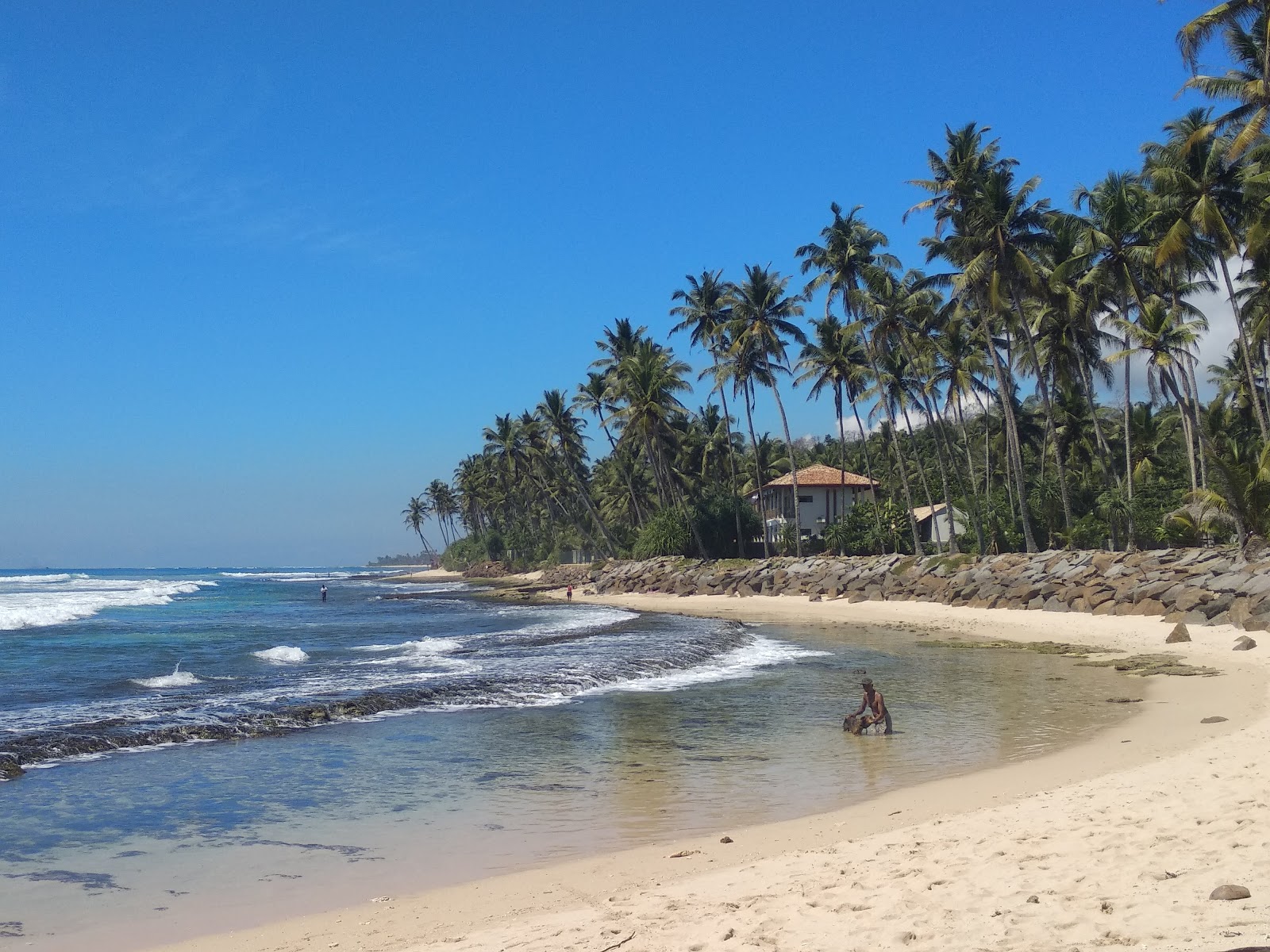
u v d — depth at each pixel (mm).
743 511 70625
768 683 22578
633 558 76625
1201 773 10727
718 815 10938
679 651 27547
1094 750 13523
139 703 18953
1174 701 17672
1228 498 34469
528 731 16641
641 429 66688
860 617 40906
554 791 12305
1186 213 35594
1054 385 50625
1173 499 47562
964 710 17875
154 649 31859
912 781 12258
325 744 15531
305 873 9086
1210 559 33344
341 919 7793
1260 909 5902
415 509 194625
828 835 9750
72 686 22031
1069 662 24781
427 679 22219
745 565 59906
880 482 79688
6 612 46406
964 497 59375
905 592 45188
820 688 21688
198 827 10703
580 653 27625
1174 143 36812
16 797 12109
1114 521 45156
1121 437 60344
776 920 6820
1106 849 7816
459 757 14492
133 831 10602
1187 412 43844
